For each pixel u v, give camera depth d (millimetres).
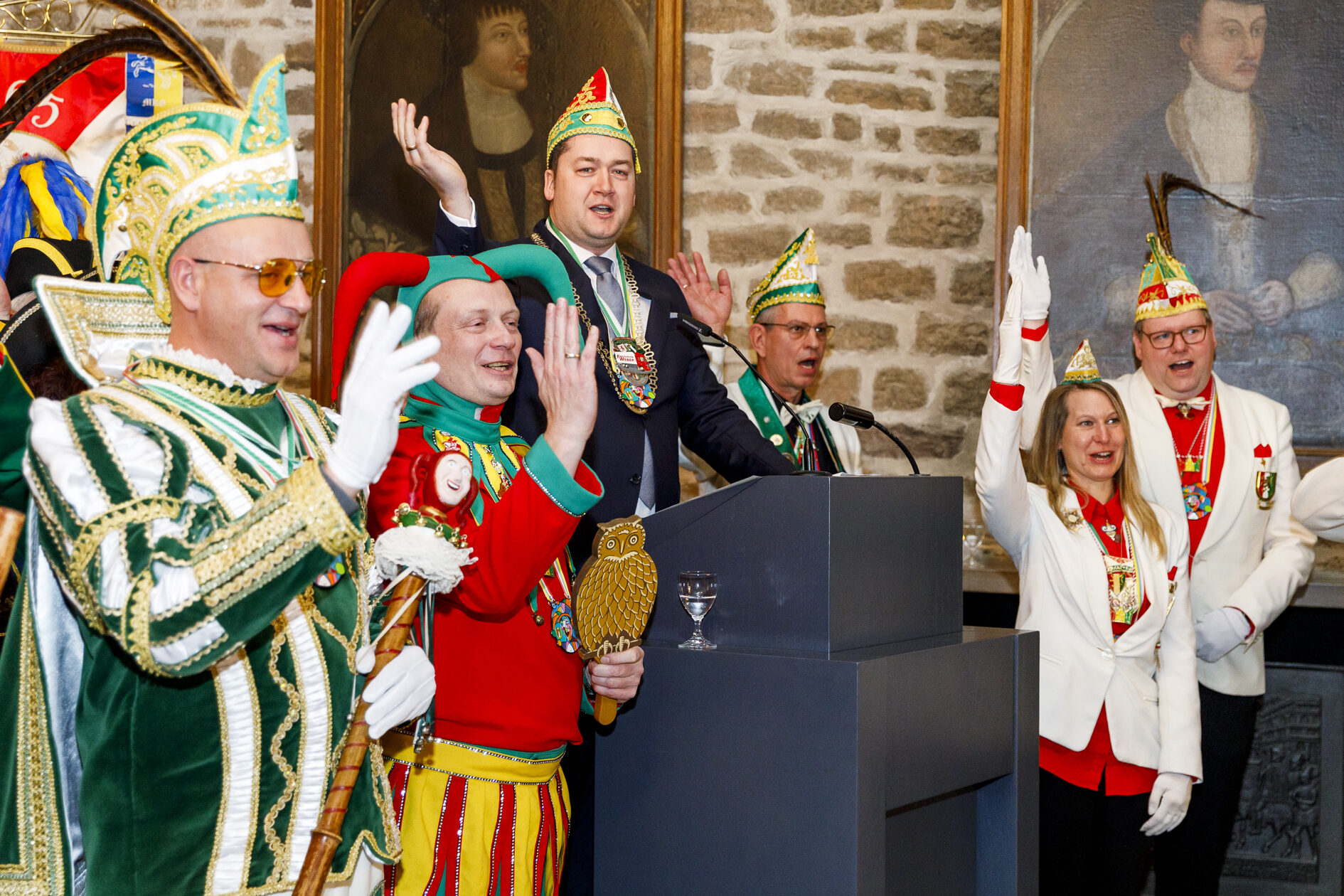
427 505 1560
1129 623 2770
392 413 1250
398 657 1475
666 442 2531
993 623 3793
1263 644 3439
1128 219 3891
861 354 4098
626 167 2602
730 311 3502
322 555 1224
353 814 1473
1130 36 3877
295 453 1457
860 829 1689
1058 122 3914
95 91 3605
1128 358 3895
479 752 1803
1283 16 3805
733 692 1807
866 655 1776
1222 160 3846
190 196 1361
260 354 1392
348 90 4016
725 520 1891
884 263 4090
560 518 1722
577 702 1922
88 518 1221
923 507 2004
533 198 4023
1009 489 2764
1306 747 3646
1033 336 3424
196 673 1222
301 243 1414
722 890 1813
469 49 4023
